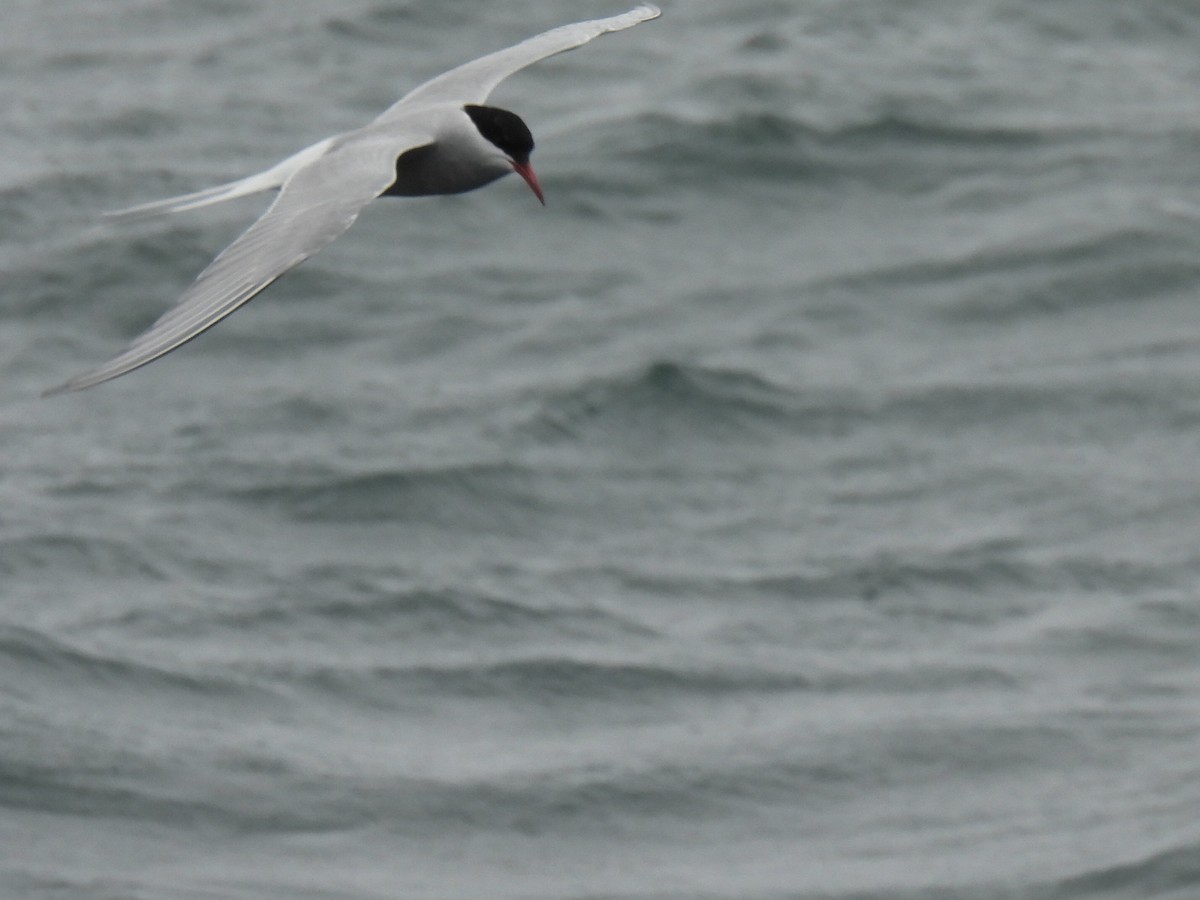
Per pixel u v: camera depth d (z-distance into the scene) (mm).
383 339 19438
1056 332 19656
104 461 17219
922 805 12891
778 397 18312
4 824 12211
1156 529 16406
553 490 16922
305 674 14164
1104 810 12781
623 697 14070
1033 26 26906
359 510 16484
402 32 27062
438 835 12438
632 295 20266
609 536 16344
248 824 12422
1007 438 17828
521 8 27703
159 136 24000
